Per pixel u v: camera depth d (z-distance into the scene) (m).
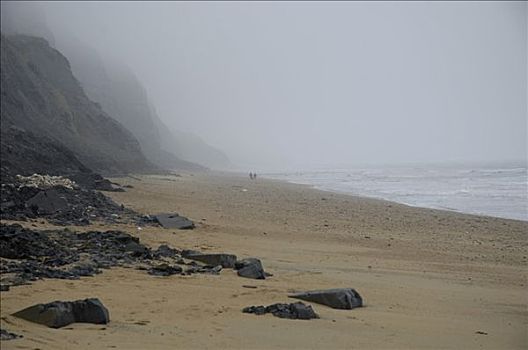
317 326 9.52
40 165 41.50
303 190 58.97
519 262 17.89
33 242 15.61
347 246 20.86
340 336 8.95
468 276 15.34
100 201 29.23
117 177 63.53
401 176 101.44
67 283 12.26
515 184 68.75
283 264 16.56
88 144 74.19
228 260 15.58
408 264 17.20
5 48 68.00
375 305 11.55
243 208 35.53
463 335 9.29
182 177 82.62
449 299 12.34
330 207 37.94
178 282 12.93
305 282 13.77
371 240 22.70
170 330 8.98
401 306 11.53
